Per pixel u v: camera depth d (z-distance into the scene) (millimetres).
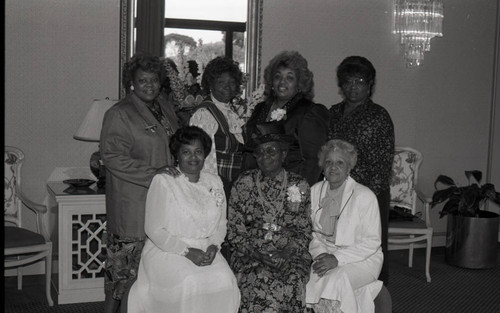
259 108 3547
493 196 5238
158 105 3500
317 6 5355
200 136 3074
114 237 3322
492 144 6082
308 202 3203
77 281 4273
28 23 4613
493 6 5977
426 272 4957
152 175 3229
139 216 3266
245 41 5141
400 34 5625
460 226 5324
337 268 3033
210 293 2924
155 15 4863
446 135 5945
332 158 3123
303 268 3084
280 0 5230
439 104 5883
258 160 3139
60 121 4750
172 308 2902
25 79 4645
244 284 3080
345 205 3146
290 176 3191
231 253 3320
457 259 5371
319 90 5434
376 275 3117
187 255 2990
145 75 3256
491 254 5336
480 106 6047
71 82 4750
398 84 5699
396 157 5309
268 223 3152
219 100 3459
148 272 3006
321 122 3359
